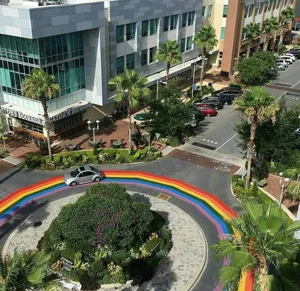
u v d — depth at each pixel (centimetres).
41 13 3578
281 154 3716
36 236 2909
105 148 4250
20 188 3544
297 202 3356
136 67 5247
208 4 6869
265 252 1608
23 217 3134
